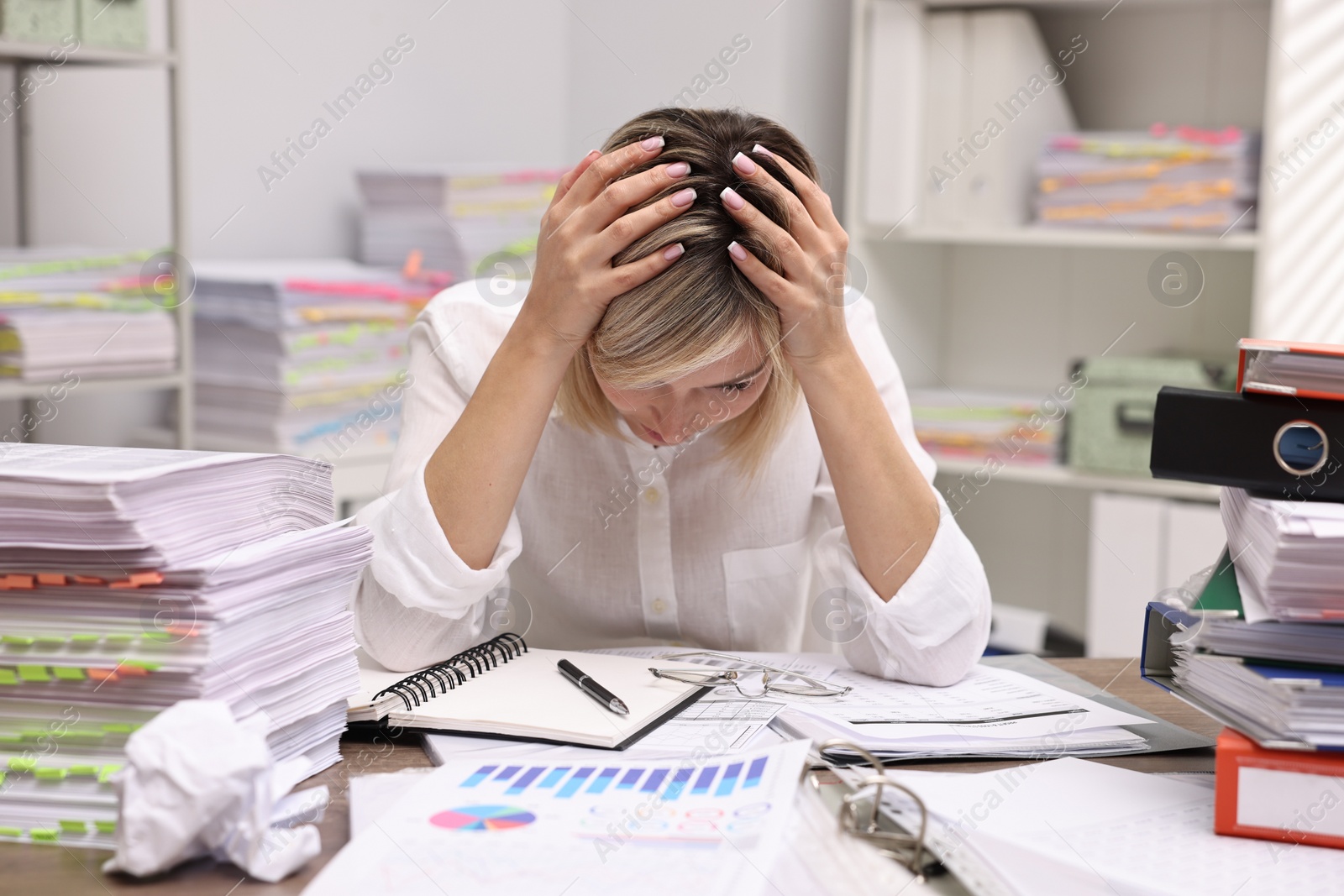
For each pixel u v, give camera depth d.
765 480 1.20
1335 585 0.67
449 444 0.99
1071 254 2.66
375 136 2.53
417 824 0.63
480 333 1.21
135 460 0.70
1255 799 0.66
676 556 1.22
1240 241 2.12
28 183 1.99
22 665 0.66
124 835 0.59
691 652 1.06
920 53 2.38
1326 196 2.25
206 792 0.59
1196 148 2.15
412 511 0.98
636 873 0.57
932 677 0.96
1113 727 0.85
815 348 0.97
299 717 0.73
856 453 0.99
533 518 1.24
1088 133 2.51
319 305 2.08
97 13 1.78
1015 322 2.74
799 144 0.99
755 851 0.59
